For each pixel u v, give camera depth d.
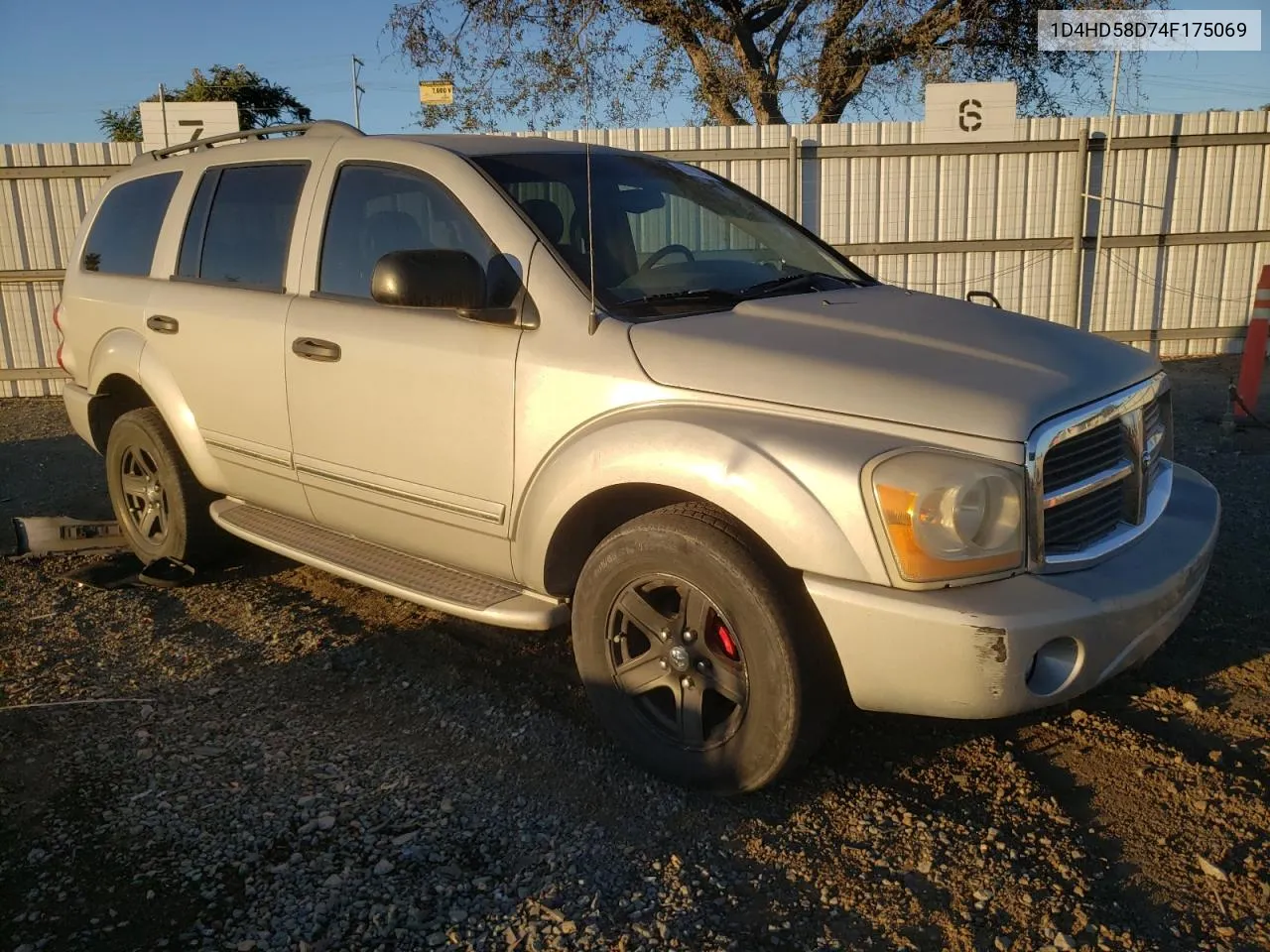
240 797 3.17
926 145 10.70
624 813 3.08
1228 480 6.39
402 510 3.84
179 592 4.96
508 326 3.43
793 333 3.22
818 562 2.77
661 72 16.47
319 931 2.57
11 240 10.66
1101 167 10.74
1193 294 11.09
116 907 2.67
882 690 2.79
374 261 3.92
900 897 2.70
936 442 2.76
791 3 16.56
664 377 3.11
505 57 16.52
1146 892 2.71
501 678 3.99
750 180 10.77
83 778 3.29
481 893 2.71
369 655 4.20
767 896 2.71
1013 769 3.30
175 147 5.16
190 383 4.61
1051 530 2.88
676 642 3.10
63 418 9.70
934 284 11.04
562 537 3.37
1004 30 16.31
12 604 4.82
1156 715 3.64
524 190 3.68
